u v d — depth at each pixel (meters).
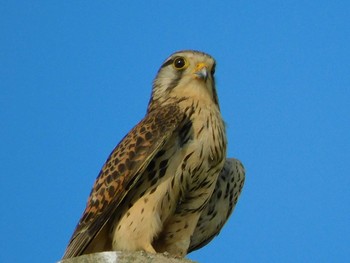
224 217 13.53
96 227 11.62
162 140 11.77
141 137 11.90
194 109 12.27
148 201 11.70
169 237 12.34
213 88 13.02
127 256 9.70
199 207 12.34
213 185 12.38
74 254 11.67
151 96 13.40
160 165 11.84
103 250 12.00
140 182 11.81
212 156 12.09
